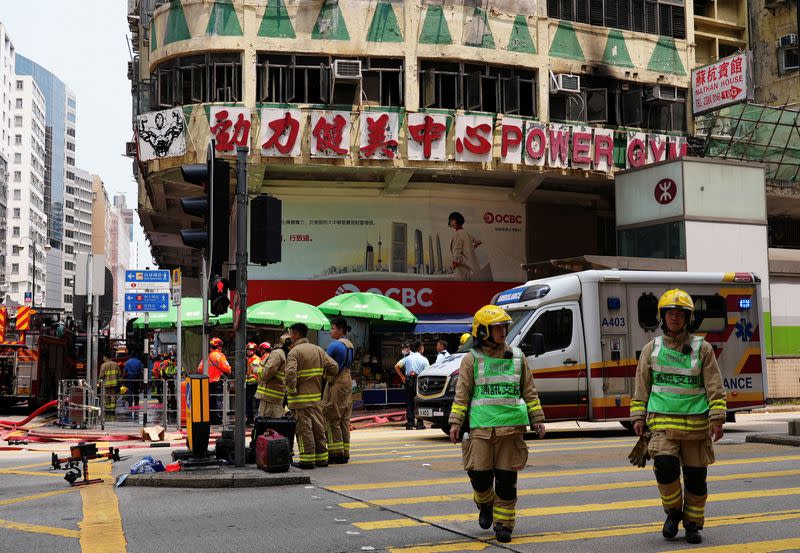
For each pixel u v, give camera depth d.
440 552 6.09
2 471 12.30
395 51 26.83
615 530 6.85
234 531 6.99
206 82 26.17
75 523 7.56
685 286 16.44
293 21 26.30
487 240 30.00
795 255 30.25
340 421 12.14
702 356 6.39
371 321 27.52
